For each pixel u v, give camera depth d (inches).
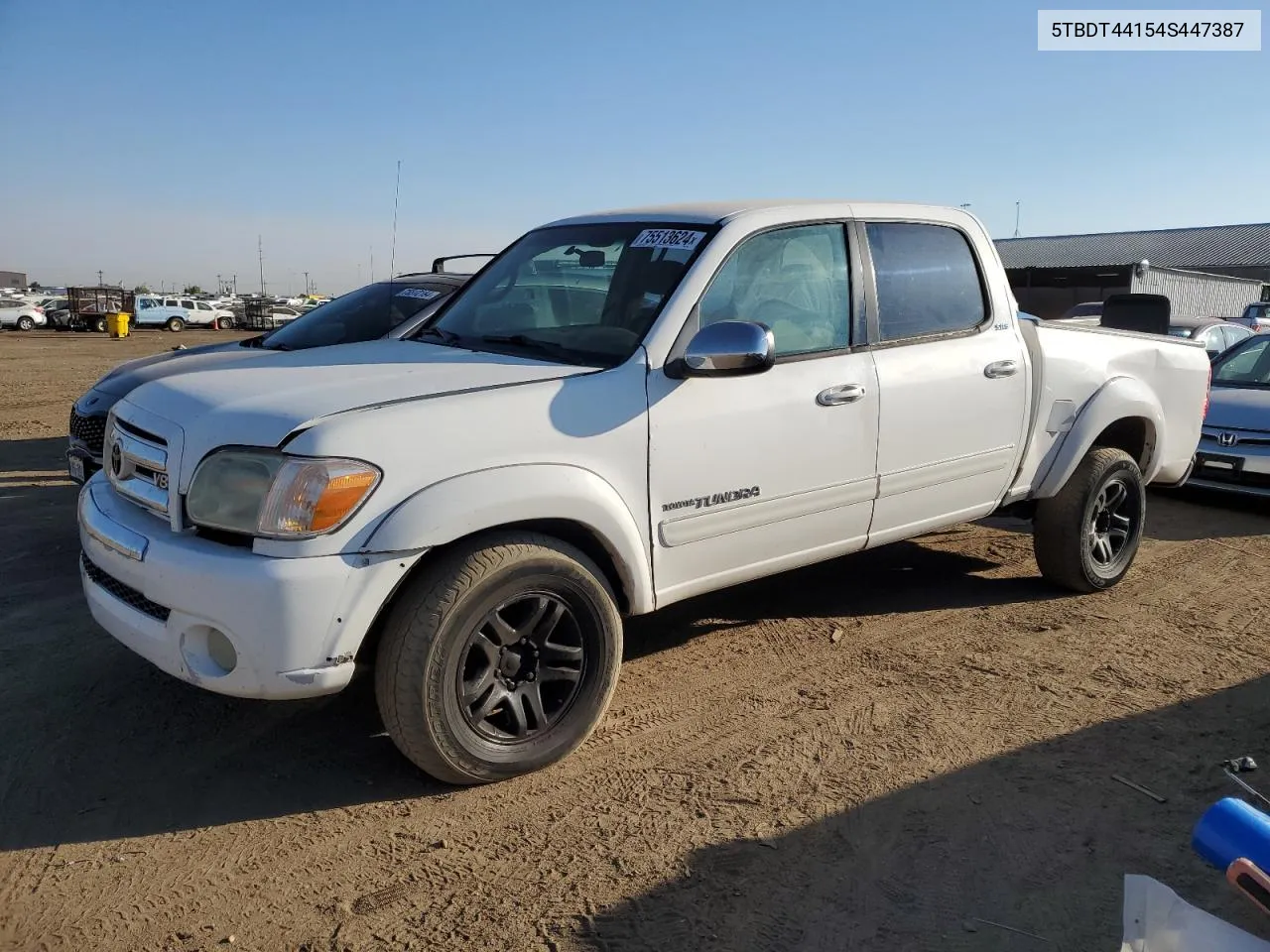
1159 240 1911.9
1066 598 207.3
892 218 172.1
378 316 265.3
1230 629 189.8
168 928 101.8
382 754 137.6
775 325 152.9
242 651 112.5
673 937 101.1
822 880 110.6
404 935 101.2
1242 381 336.5
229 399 125.2
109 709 149.4
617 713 151.1
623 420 133.7
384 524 114.8
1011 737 144.0
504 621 125.8
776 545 155.0
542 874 111.1
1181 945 84.3
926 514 175.5
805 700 155.9
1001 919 104.4
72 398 606.5
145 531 122.3
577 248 165.6
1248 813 85.9
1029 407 186.7
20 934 100.3
